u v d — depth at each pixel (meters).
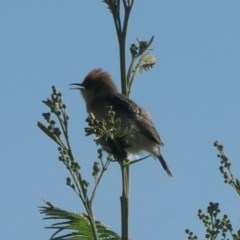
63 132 8.77
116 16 11.68
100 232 9.51
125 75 11.64
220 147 8.88
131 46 11.93
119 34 11.64
